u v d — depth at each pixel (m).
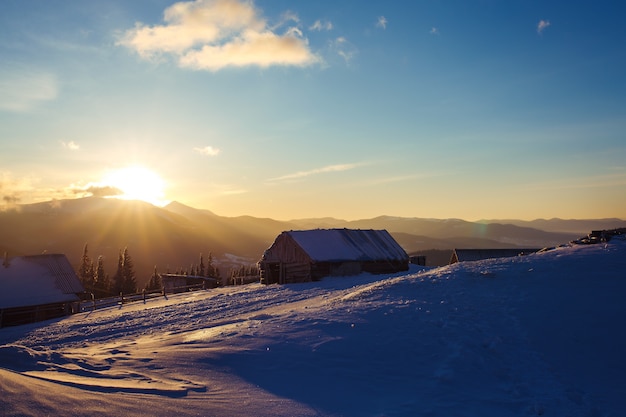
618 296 14.77
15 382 6.58
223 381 9.04
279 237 43.28
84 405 6.31
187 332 17.09
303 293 29.97
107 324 26.17
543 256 21.52
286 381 9.34
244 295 33.66
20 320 39.31
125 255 83.25
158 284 84.88
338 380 9.52
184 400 7.48
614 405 8.72
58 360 9.74
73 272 45.00
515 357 11.23
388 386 9.30
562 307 14.39
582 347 11.64
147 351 11.71
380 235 48.66
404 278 21.58
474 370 10.28
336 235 44.69
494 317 14.12
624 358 10.98
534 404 8.62
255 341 12.38
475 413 8.11
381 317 14.59
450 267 22.56
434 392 9.01
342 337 12.50
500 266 20.73
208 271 91.94
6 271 43.00
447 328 13.19
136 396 7.29
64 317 38.00
